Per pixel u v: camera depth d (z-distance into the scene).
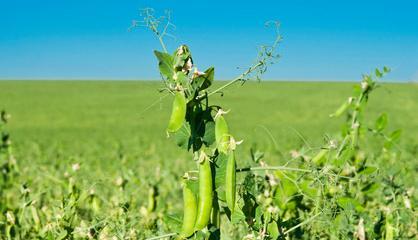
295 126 41.31
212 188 3.34
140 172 10.06
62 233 4.20
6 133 7.90
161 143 23.80
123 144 23.62
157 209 6.02
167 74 3.42
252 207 3.73
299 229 4.52
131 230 4.40
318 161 4.88
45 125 42.53
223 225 4.91
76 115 48.56
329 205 4.23
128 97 60.47
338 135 5.63
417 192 5.82
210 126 3.47
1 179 7.63
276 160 12.95
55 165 11.20
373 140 16.00
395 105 52.41
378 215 4.68
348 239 4.34
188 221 3.35
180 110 3.30
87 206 5.99
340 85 70.62
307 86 69.62
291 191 4.63
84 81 78.12
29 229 5.01
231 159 3.29
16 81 77.56
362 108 5.48
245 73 3.47
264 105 54.50
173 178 8.62
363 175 5.15
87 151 19.88
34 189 7.91
